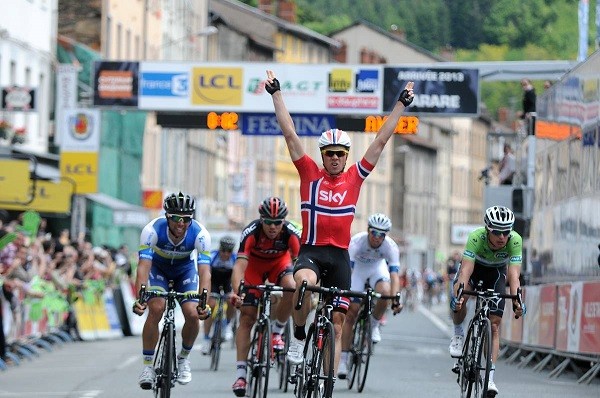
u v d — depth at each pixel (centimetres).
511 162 6950
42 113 9600
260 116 7738
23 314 5131
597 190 4319
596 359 4253
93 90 7750
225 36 18212
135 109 7731
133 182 12150
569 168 4853
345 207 2688
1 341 4594
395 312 3766
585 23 7206
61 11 11612
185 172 15262
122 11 12456
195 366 4756
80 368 4634
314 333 2783
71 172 8131
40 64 9512
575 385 4138
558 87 5184
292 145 2697
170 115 7662
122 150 11838
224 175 17388
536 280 5541
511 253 3109
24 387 3903
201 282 2959
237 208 18162
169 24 14875
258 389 3309
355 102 7544
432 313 13762
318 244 2697
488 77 7375
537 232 5566
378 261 4081
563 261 4919
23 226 5631
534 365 5241
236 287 3431
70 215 8638
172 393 3703
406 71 7456
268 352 3247
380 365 4916
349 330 3825
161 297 2950
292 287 3316
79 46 10800
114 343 6219
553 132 5241
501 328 5869
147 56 13688
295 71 7594
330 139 2675
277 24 19625
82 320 6388
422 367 4825
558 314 4703
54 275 5791
